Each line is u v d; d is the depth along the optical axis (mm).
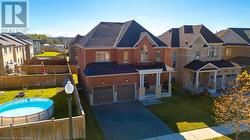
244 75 20797
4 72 36938
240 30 38469
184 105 23594
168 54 32062
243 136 16250
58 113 19859
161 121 19172
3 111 20703
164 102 24656
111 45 26906
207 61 30906
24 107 21953
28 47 59188
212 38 31688
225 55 38594
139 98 25344
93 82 23469
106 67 25312
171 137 16172
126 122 18953
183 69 30859
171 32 34906
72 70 41656
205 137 16141
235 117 14516
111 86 24422
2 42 38438
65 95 25922
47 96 25484
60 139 14289
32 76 30156
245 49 35844
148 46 26859
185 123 18703
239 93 15555
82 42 29797
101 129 17422
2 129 12727
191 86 29219
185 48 30391
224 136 16281
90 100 23531
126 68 25547
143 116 20391
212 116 20281
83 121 14844
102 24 29844
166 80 28422
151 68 25812
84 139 15141
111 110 22047
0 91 27594
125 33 27562
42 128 13641
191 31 33781
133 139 15820
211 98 26219
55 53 84125
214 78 28531
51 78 30812
